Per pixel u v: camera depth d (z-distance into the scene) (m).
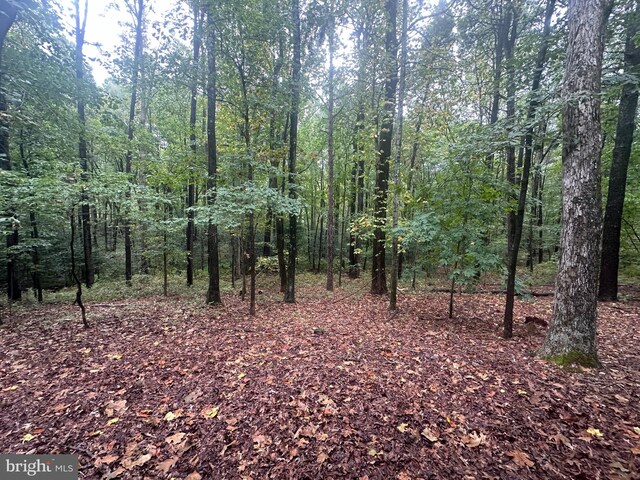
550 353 4.16
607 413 2.91
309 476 2.28
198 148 12.05
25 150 9.54
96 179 6.97
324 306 8.66
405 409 3.08
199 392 3.49
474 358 4.36
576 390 3.34
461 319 6.91
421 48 8.76
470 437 2.64
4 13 5.46
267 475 2.29
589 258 3.97
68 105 9.65
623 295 8.83
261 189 6.53
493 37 9.75
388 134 10.02
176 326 6.36
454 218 6.14
